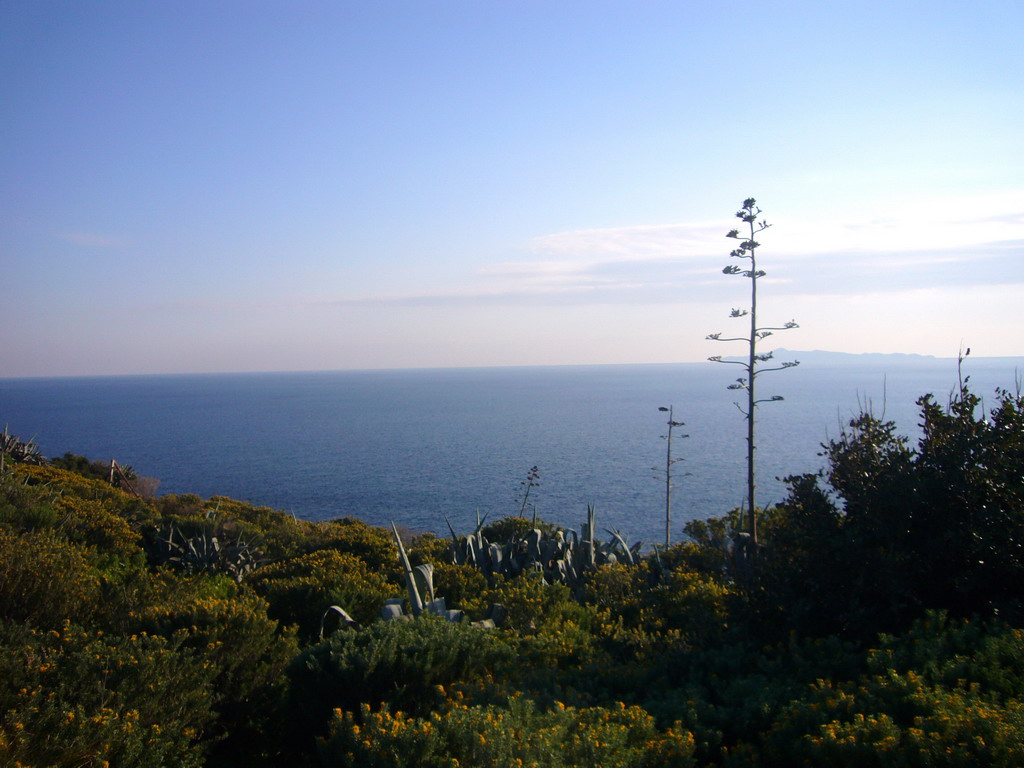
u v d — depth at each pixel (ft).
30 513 39.14
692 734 14.67
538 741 12.93
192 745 16.81
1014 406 22.44
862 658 17.88
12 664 15.01
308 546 52.16
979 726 12.67
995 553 19.94
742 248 35.29
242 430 533.14
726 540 34.65
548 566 36.88
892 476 21.97
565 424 552.41
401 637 19.24
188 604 21.89
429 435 478.18
